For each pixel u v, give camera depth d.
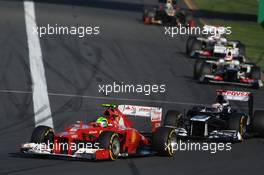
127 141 63.66
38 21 165.88
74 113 89.62
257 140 77.69
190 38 146.00
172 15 180.38
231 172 59.06
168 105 99.38
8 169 56.34
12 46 134.50
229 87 118.75
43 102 94.88
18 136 74.88
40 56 128.00
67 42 144.62
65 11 188.88
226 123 75.94
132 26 176.00
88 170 56.69
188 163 62.53
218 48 141.88
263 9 199.25
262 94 115.38
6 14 171.75
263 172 59.78
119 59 133.50
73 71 118.31
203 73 120.06
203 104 101.88
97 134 62.12
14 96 97.19
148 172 57.28
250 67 121.94
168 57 141.38
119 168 58.28
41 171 55.69
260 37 179.62
